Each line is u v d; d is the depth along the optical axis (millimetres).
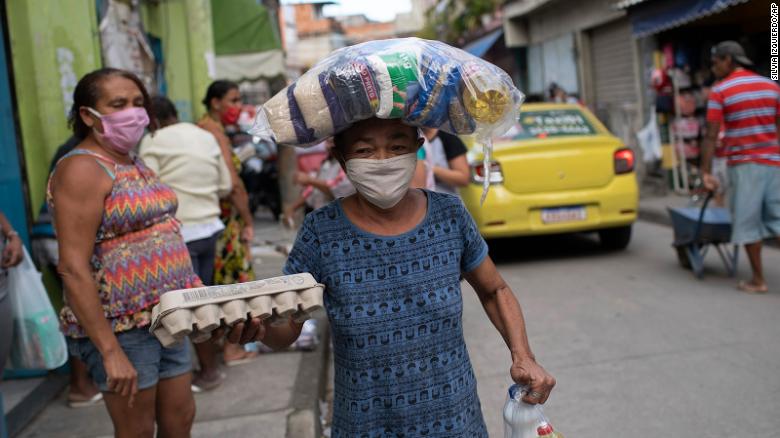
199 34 8281
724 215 6473
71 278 2428
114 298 2559
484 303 2201
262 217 13500
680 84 11180
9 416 3723
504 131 1984
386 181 1877
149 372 2629
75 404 4141
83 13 4785
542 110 8289
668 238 8688
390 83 1787
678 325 5277
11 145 4359
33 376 4328
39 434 3777
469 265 2094
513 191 7383
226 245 4742
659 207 10414
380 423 1937
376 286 1919
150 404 2662
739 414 3777
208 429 3695
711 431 3615
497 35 18766
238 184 4680
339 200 2020
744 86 5730
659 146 11500
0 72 4328
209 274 4398
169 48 8352
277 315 1784
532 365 2002
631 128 12742
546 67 17406
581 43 15156
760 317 5328
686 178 11227
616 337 5105
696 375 4324
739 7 10242
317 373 4504
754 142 5742
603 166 7500
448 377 1960
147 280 2588
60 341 3268
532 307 6023
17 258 3078
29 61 4527
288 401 4031
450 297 1961
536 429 1999
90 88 2525
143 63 6836
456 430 1962
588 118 8258
